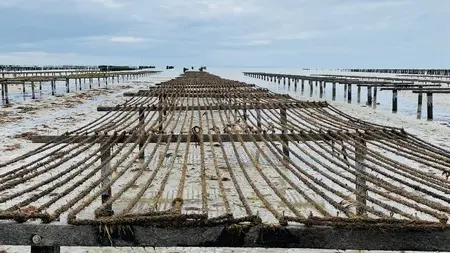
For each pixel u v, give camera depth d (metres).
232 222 2.28
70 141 5.39
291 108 8.09
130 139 5.32
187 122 9.79
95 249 3.71
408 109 16.59
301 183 5.58
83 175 5.86
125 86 32.34
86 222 2.29
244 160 6.97
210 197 5.04
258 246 2.29
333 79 22.11
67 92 24.91
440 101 20.28
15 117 13.14
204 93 11.61
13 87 30.98
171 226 2.28
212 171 6.29
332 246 2.28
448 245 2.24
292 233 2.28
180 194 3.03
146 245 2.29
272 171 6.27
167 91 12.32
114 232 2.29
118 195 3.06
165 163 6.72
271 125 6.55
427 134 10.12
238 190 3.29
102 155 4.76
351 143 5.04
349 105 18.02
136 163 6.67
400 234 2.25
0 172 6.14
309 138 5.52
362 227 2.26
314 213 4.40
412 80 26.75
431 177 3.74
